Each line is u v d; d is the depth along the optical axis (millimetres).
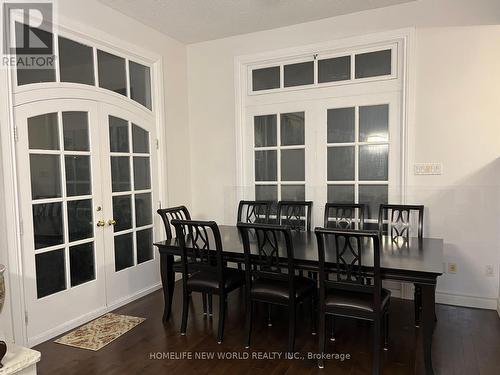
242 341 2736
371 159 3674
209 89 4371
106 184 3346
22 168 2648
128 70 3611
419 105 3391
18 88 2615
